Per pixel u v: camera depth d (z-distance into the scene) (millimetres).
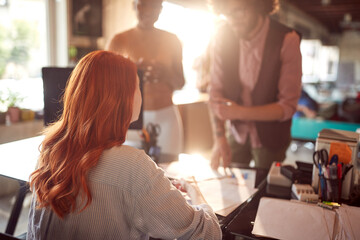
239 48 2150
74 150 795
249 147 2346
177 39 2527
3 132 2768
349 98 6086
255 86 2166
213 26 2211
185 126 3836
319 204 1156
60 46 3412
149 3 2305
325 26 11297
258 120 2203
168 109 2574
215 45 2229
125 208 787
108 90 795
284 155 2299
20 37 3217
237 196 1265
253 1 2008
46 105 1598
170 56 2500
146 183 778
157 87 2508
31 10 3281
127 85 825
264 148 2262
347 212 1078
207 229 844
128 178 777
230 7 2045
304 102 5277
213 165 1632
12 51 3166
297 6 8031
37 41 3363
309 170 1474
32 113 3021
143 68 2406
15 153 1623
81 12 3457
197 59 3941
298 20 8430
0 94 2971
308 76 9602
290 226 1011
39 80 3398
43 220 805
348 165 1214
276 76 2107
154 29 2434
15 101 3006
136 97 907
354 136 1252
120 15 3613
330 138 1260
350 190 1251
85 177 765
